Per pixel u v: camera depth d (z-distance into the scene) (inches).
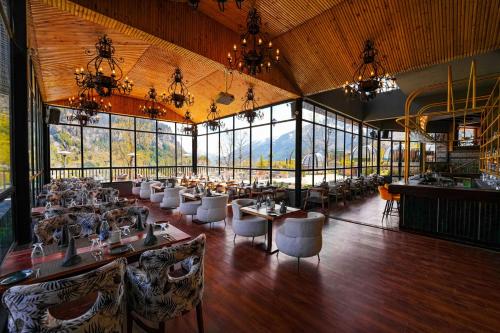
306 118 321.1
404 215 205.9
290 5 189.5
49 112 271.4
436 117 404.2
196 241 76.5
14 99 118.8
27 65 122.3
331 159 377.7
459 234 178.2
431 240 181.3
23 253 84.9
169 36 163.2
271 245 159.0
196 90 362.0
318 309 96.7
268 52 194.4
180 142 479.8
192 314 94.1
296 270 130.7
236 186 319.9
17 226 119.7
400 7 172.7
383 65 212.4
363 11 184.2
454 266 136.5
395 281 119.2
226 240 178.5
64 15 154.9
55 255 82.8
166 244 92.7
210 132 458.3
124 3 139.8
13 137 118.5
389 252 157.1
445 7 162.4
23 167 120.7
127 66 279.4
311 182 332.5
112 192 217.8
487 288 113.0
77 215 113.1
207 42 188.2
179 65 284.8
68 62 223.9
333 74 246.1
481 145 294.5
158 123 448.1
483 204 167.8
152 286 69.6
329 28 206.4
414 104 376.5
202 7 180.1
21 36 120.1
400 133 547.5
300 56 241.9
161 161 453.4
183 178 395.2
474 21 161.2
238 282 117.9
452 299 104.0
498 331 84.7
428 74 260.5
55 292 48.9
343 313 94.3
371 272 128.7
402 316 92.7
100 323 57.5
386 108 418.0
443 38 177.6
